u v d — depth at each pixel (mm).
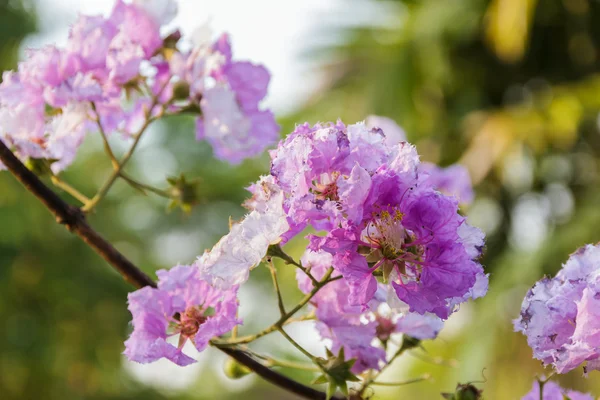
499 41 3062
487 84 3645
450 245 677
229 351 755
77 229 776
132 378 4504
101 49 827
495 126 3176
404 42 3691
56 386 4230
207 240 5293
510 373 2912
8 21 3797
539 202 3545
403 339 783
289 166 684
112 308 4223
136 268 776
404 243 682
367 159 682
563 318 702
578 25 3490
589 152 3467
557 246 2893
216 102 859
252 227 688
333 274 735
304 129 695
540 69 3641
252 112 883
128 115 885
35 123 832
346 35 4023
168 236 5168
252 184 700
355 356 755
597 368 696
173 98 854
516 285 2975
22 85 828
